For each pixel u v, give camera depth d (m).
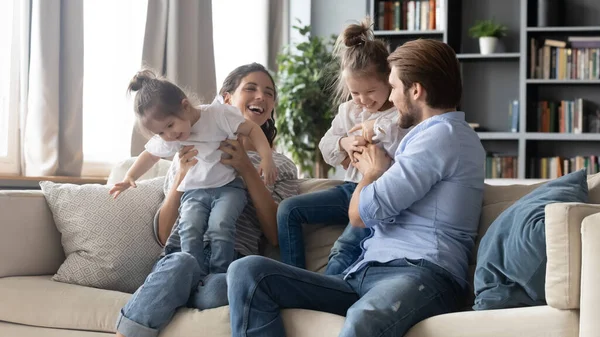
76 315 2.26
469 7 5.88
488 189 2.32
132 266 2.55
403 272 1.99
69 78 4.02
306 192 2.65
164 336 2.13
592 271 1.61
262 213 2.51
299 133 5.35
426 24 5.77
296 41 5.95
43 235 2.59
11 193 2.54
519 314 1.71
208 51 4.89
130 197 2.64
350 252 2.30
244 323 1.95
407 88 2.13
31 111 3.91
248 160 2.50
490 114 5.84
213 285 2.17
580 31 5.52
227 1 5.36
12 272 2.50
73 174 4.05
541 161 5.62
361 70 2.36
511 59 5.77
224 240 2.37
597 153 5.66
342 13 5.99
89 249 2.52
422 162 2.04
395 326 1.84
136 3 4.60
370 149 2.26
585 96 5.68
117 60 4.52
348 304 2.08
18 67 4.03
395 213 2.05
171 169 2.69
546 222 1.72
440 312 1.95
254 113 2.70
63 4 3.99
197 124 2.48
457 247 2.05
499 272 1.89
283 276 1.98
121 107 4.53
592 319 1.60
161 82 2.45
